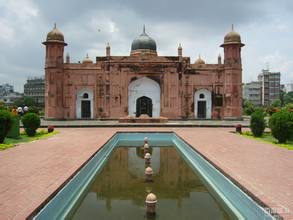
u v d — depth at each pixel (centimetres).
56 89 1812
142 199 442
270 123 905
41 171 515
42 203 356
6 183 441
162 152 872
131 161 734
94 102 1873
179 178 564
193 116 1892
